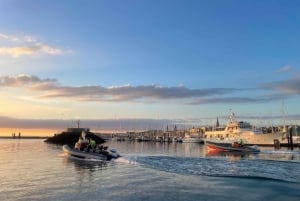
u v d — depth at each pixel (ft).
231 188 75.82
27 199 65.00
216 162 134.82
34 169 112.57
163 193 71.46
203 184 81.05
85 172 104.58
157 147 357.61
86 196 68.13
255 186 77.66
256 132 360.48
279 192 71.36
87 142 167.12
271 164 124.88
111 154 151.84
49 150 238.48
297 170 105.60
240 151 231.09
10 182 84.38
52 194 69.62
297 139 347.15
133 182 84.74
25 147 296.92
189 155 194.08
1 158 158.61
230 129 385.91
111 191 73.36
